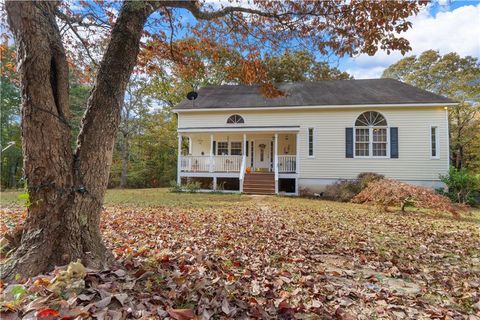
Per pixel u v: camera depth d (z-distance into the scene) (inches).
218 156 553.9
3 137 534.0
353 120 531.8
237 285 98.3
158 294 81.1
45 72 81.4
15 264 79.9
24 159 84.6
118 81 98.1
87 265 87.9
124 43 99.6
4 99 512.7
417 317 85.6
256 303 85.7
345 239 182.2
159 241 152.6
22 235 86.4
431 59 778.2
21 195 81.2
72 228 88.1
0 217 186.4
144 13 105.7
